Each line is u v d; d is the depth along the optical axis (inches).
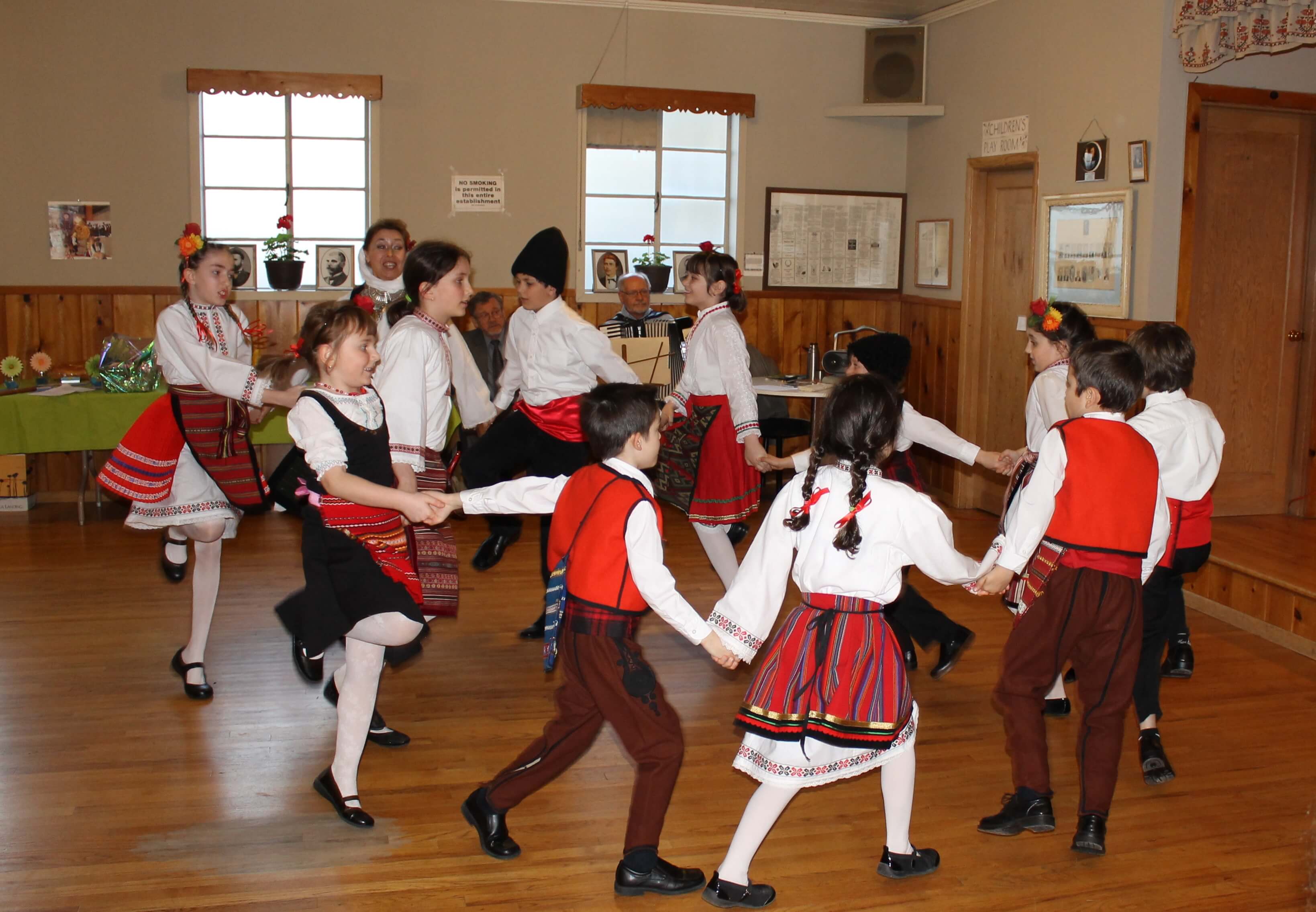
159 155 265.4
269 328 273.4
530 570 217.9
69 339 265.3
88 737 136.8
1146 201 209.9
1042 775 111.2
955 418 281.6
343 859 109.3
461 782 127.0
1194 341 219.3
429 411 126.4
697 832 116.8
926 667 168.9
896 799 105.0
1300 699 157.0
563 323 159.8
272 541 235.3
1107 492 108.4
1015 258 260.5
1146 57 208.8
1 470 256.7
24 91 257.0
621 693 97.7
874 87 293.3
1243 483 229.0
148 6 260.1
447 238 280.8
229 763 130.6
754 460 159.3
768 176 298.2
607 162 292.7
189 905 100.4
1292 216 223.3
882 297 309.3
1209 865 111.6
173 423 140.0
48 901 100.4
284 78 265.3
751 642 97.0
